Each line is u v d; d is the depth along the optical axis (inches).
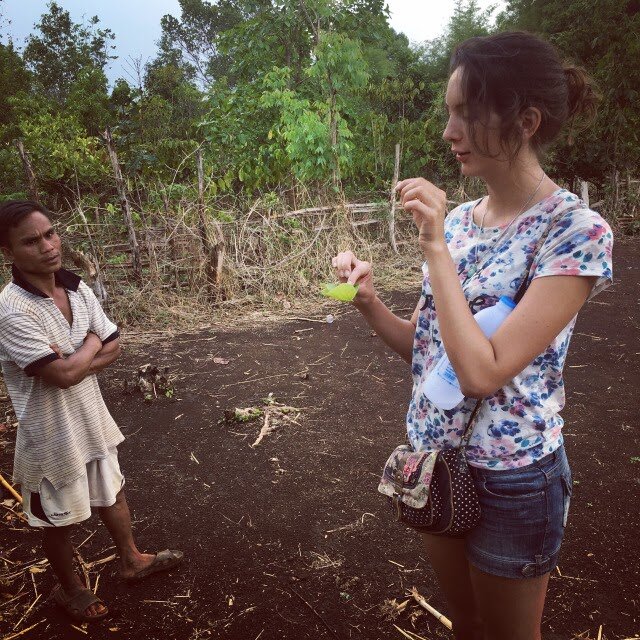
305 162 376.8
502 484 52.1
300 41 483.5
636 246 425.4
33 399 86.4
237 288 293.4
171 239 283.1
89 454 93.0
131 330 251.9
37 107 900.6
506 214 53.5
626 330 240.4
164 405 179.3
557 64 48.0
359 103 548.1
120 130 568.4
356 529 119.1
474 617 64.6
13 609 98.7
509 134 47.9
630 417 163.8
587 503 124.6
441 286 47.6
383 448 151.3
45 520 89.4
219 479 138.7
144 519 123.9
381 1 494.9
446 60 917.2
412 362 61.8
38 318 85.0
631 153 474.6
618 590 99.9
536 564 53.4
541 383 52.7
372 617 96.1
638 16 485.1
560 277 47.7
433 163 492.7
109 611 98.0
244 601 100.1
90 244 263.3
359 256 345.1
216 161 435.5
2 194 480.4
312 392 187.3
